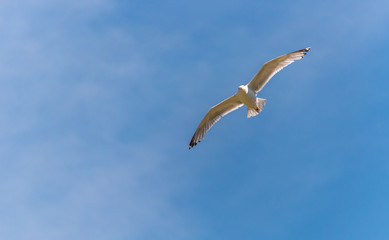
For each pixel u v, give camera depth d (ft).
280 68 47.98
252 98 48.29
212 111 52.75
